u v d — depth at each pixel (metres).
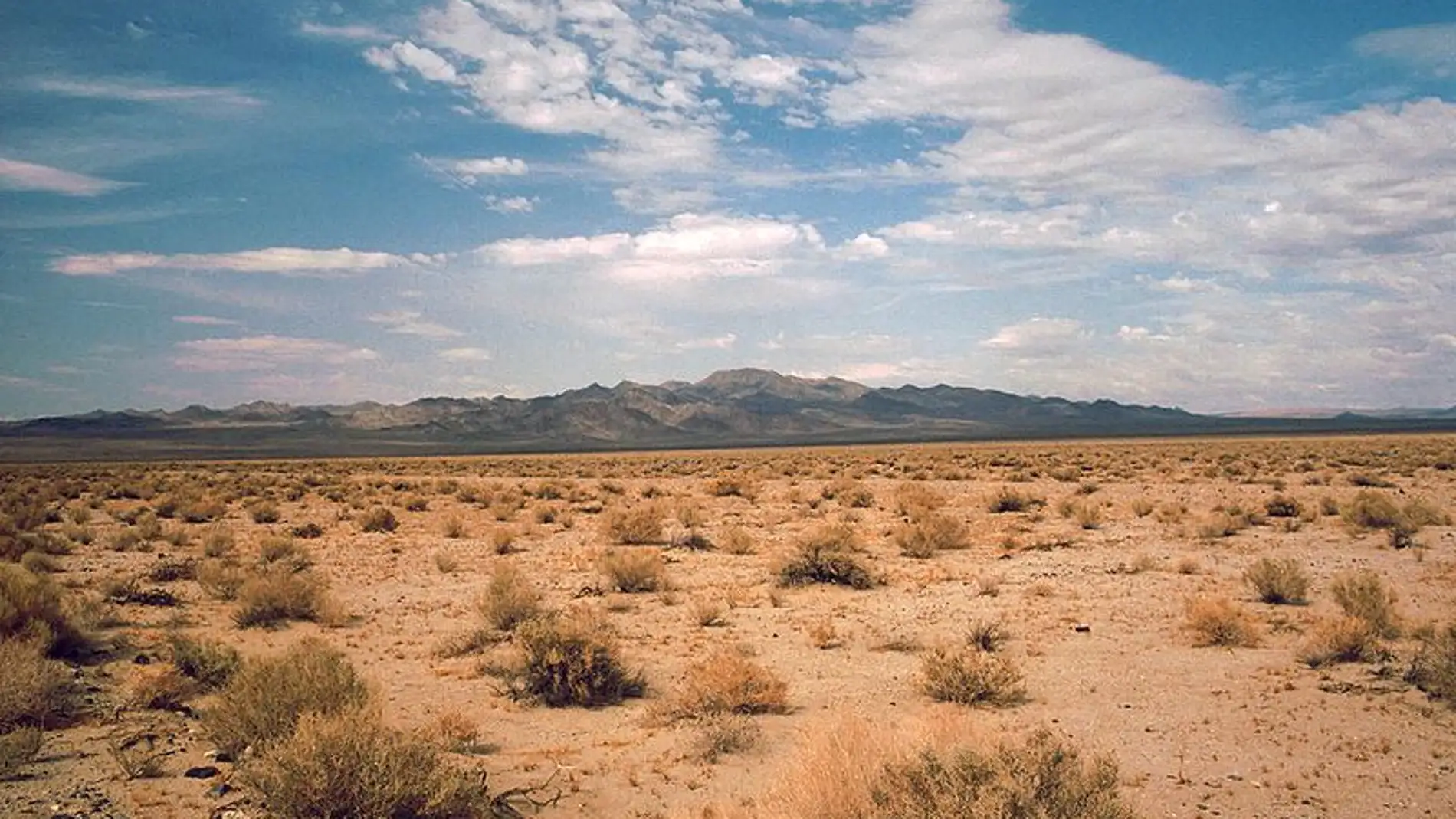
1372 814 9.76
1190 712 13.26
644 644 18.34
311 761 9.22
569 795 10.64
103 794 10.27
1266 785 10.54
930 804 7.78
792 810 8.80
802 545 26.30
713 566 29.02
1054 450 128.50
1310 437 174.00
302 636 19.45
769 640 18.61
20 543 31.09
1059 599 22.33
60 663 15.59
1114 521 39.62
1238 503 45.50
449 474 93.31
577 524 42.38
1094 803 7.79
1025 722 12.94
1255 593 22.66
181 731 12.65
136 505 54.81
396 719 13.55
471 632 19.14
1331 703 13.53
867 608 21.83
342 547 34.97
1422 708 13.16
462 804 9.76
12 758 11.13
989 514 43.59
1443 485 53.38
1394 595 19.28
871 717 13.23
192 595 24.56
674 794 10.62
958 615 20.67
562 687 14.49
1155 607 21.16
